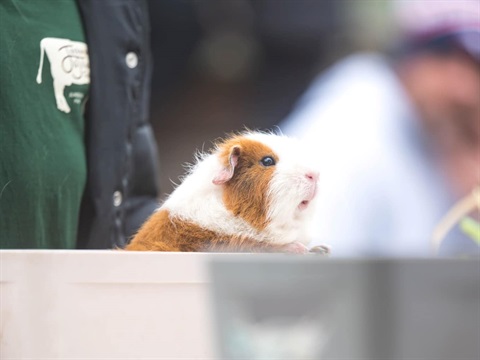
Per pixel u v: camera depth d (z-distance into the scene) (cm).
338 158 729
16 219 414
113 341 294
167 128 1114
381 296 237
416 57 732
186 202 361
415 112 730
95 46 457
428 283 238
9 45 412
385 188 715
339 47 902
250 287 249
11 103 411
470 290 238
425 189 718
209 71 1124
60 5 441
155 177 536
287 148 371
